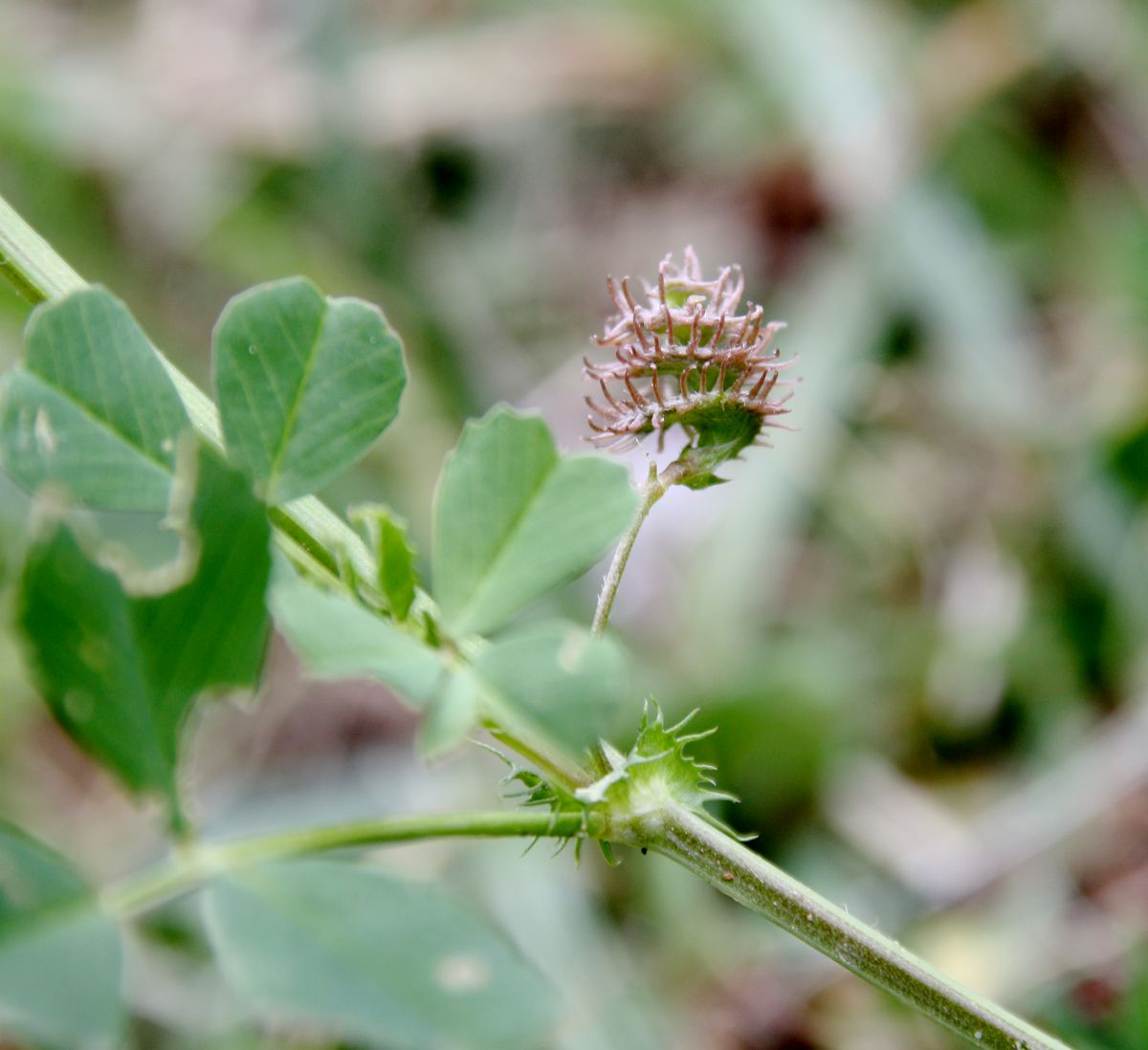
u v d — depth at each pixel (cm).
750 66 50
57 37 55
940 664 37
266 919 14
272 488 16
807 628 39
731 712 35
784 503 39
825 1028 30
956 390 42
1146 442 37
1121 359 41
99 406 16
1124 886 31
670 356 17
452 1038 14
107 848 36
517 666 15
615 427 17
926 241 44
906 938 31
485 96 52
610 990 31
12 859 14
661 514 41
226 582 15
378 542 15
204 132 50
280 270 47
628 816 16
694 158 51
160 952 30
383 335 16
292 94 50
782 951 32
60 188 48
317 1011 14
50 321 15
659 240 50
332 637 15
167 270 49
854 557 40
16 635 14
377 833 15
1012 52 48
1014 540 39
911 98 48
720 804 34
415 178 51
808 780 34
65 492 15
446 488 15
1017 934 30
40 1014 14
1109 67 47
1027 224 46
